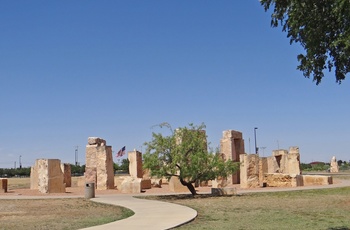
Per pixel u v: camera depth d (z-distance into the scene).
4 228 17.14
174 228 15.27
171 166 30.66
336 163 73.94
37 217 20.69
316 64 12.00
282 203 24.14
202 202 25.41
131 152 45.41
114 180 43.69
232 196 29.64
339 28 11.32
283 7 11.77
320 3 11.21
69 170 48.44
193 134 31.45
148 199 28.02
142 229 14.73
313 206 22.38
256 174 37.72
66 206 25.66
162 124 31.67
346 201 24.44
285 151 47.06
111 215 20.58
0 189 38.81
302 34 11.93
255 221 17.12
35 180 43.44
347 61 11.79
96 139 44.12
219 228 15.33
